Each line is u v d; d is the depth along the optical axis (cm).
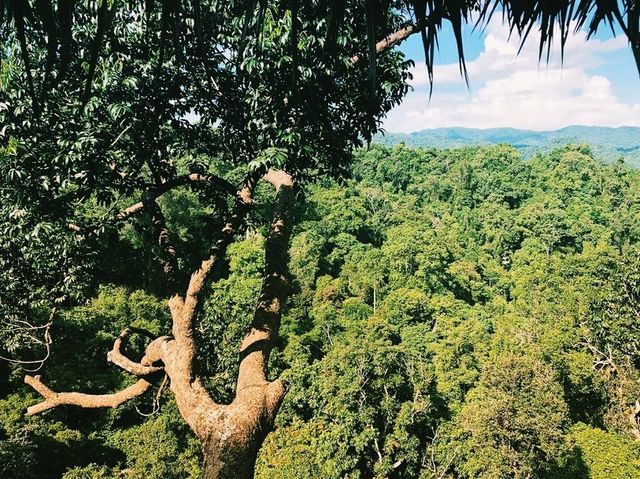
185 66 381
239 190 420
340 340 3148
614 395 2222
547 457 1769
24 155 357
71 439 1702
